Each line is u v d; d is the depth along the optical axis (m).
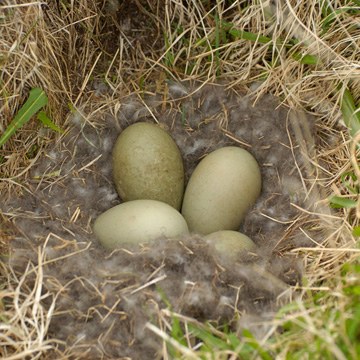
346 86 0.59
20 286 0.52
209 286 0.53
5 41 0.57
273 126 0.61
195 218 0.59
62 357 0.50
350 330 0.47
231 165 0.59
